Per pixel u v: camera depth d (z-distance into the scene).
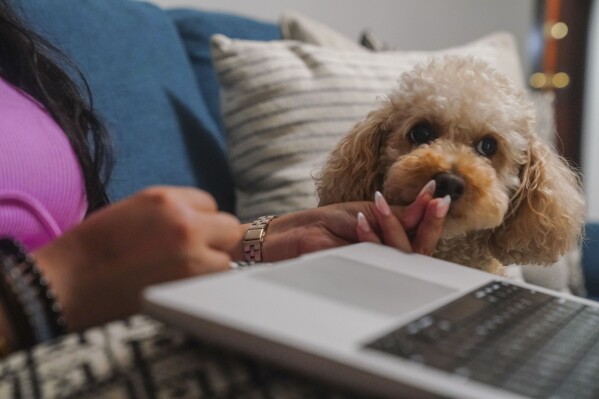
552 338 0.50
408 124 0.94
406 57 1.41
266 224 0.81
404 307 0.46
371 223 0.74
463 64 0.98
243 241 0.80
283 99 1.23
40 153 0.68
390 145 0.96
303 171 1.19
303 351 0.35
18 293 0.45
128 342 0.43
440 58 1.04
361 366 0.34
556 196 0.96
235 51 1.27
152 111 1.17
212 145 1.31
